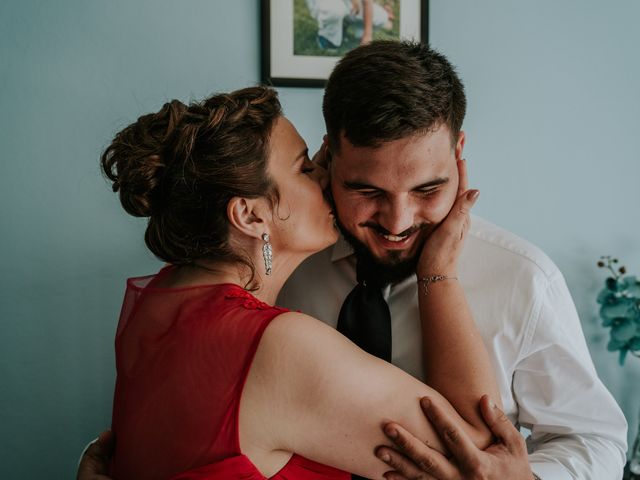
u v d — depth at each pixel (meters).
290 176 0.95
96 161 1.83
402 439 0.80
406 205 0.99
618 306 2.01
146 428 0.86
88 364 1.88
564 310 1.19
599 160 2.16
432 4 1.97
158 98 1.84
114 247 1.87
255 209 0.92
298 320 0.83
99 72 1.80
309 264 1.29
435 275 1.05
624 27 2.13
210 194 0.88
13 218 1.80
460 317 1.03
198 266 0.93
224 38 1.86
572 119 2.12
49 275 1.83
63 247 1.83
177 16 1.83
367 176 0.96
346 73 0.95
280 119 0.96
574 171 2.14
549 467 1.09
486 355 1.01
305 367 0.80
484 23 2.02
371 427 0.81
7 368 1.83
